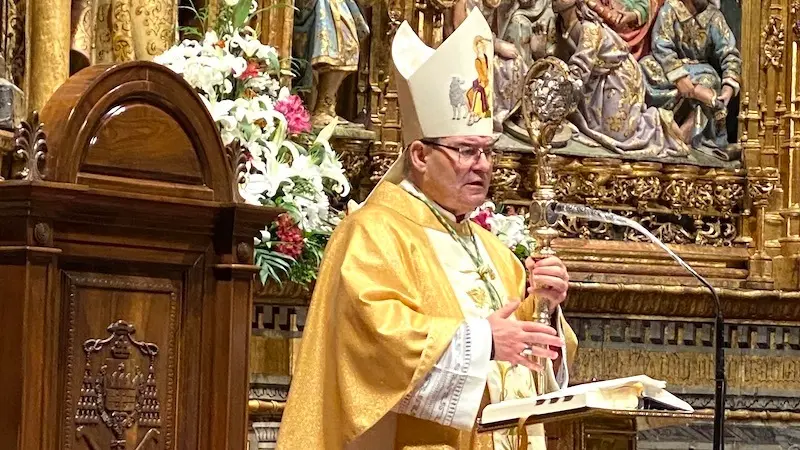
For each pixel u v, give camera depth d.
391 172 4.68
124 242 4.12
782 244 7.52
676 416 3.99
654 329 7.10
